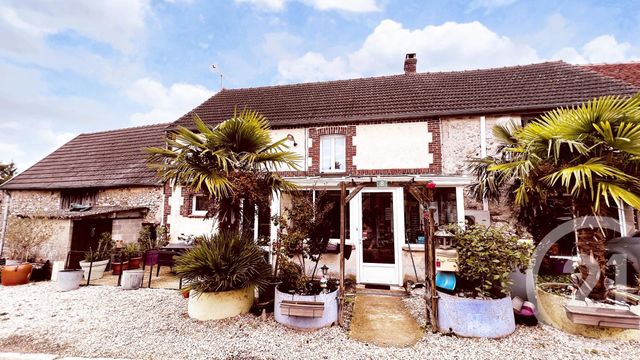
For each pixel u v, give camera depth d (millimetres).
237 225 5656
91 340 4168
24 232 8398
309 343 4023
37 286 7250
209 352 3807
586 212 4367
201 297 4891
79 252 8445
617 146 3969
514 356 3605
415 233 7492
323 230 5324
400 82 10797
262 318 4832
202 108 11234
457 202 6699
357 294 6223
